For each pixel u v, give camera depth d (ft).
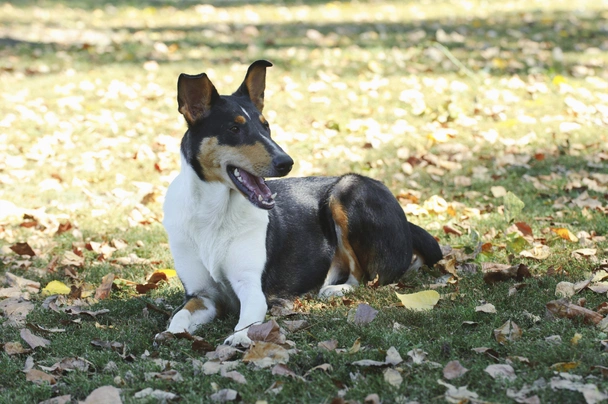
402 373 15.10
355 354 15.96
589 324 17.24
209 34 60.54
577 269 20.99
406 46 54.49
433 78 46.32
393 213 21.40
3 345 17.60
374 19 66.13
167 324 18.97
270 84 45.93
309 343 17.25
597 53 51.06
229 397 14.49
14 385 15.80
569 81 44.45
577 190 28.86
